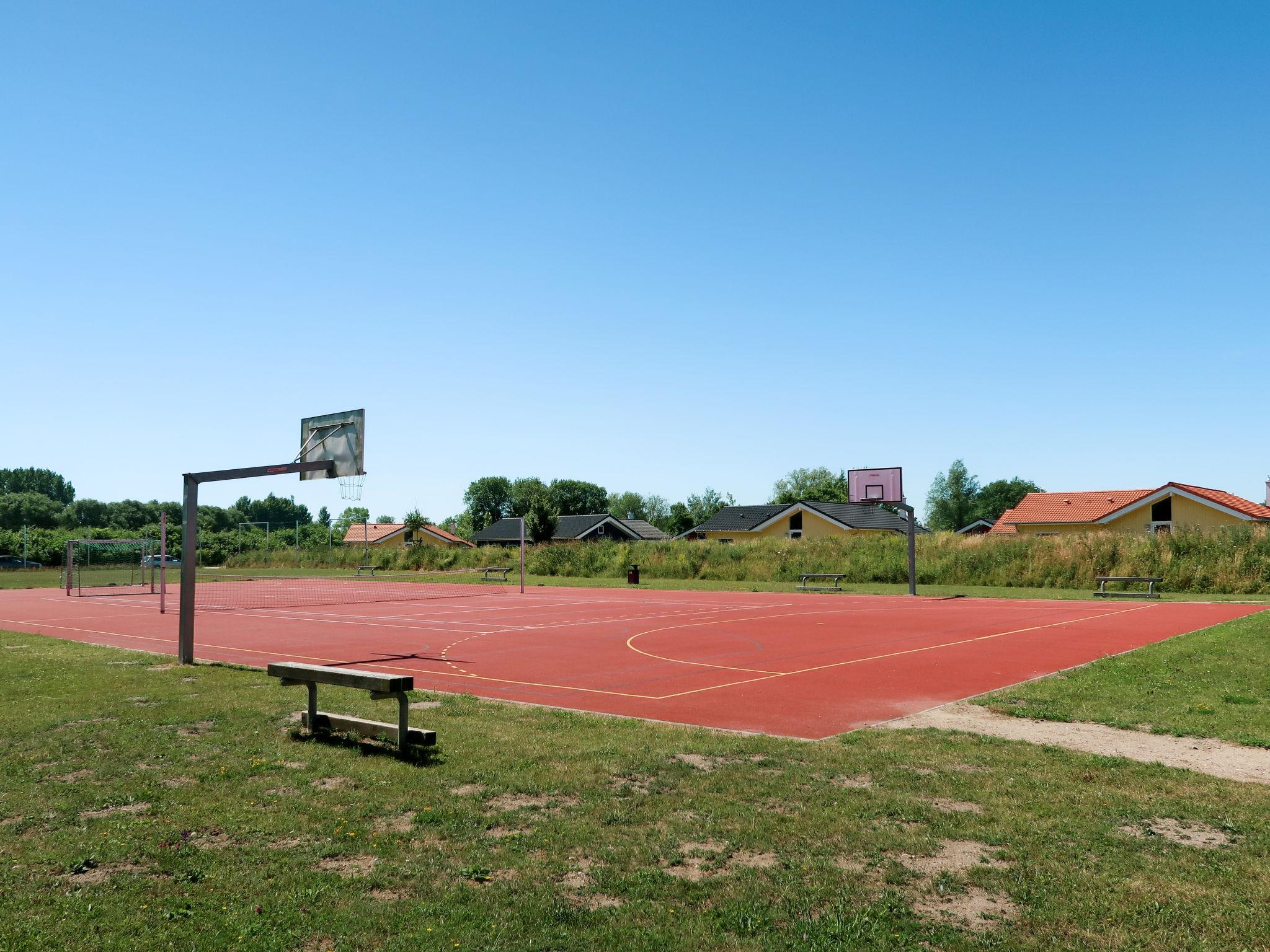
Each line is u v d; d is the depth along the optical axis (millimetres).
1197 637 17656
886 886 5477
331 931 4836
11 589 45625
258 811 6844
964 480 85812
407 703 8680
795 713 11117
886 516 67938
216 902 5188
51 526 112438
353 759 8406
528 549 57750
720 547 48281
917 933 4824
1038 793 7289
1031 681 13070
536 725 10117
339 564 64562
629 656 16781
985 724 10188
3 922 4871
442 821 6617
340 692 12266
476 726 10023
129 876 5562
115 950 4586
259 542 72938
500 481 116812
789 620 23891
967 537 44375
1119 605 28172
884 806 6945
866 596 33188
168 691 12289
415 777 7801
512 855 5969
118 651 17609
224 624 24609
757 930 4875
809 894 5332
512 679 14086
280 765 8172
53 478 154750
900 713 11047
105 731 9562
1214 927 4879
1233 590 32594
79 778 7770
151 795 7199
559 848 6094
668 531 99375
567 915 5047
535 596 35844
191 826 6480
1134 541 36375
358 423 18875
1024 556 38188
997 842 6176
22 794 7246
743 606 29328
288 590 41438
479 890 5387
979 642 18484
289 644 19422
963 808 6934
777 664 15492
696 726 10172
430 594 37469
